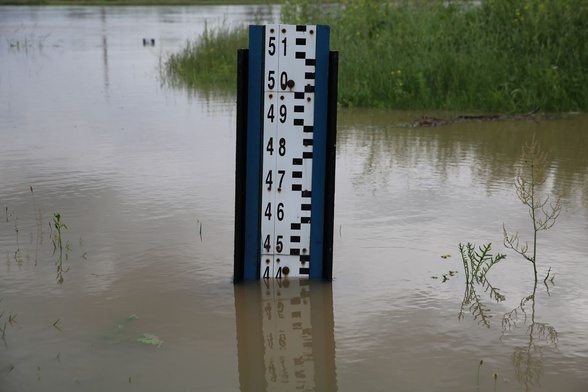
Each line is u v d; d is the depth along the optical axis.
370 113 10.09
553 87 10.14
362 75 10.98
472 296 3.95
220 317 3.69
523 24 11.20
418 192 5.93
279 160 4.09
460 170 6.68
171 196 5.76
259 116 4.04
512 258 4.48
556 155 7.32
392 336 3.50
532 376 3.12
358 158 7.20
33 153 7.27
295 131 4.07
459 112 10.09
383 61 11.09
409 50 11.20
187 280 4.14
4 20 31.56
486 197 5.78
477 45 10.97
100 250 4.56
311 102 4.04
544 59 10.48
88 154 7.25
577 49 10.58
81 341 3.39
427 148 7.67
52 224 5.05
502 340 3.45
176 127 8.80
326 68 4.00
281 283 4.13
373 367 3.21
